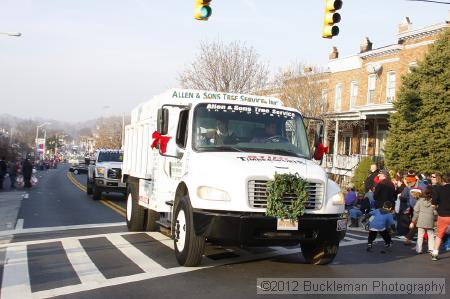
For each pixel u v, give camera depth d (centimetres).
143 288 678
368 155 3086
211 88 3534
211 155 809
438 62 2344
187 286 691
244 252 970
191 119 863
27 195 2389
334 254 838
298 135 902
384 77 3158
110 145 8900
